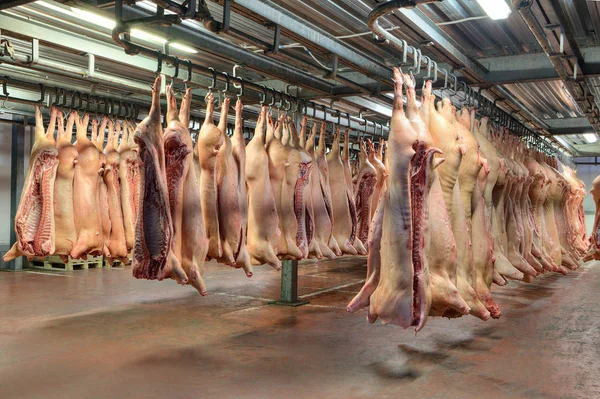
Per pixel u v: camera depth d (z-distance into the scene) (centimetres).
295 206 653
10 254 628
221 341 673
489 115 744
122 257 712
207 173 523
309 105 785
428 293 419
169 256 452
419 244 422
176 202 477
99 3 464
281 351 632
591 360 605
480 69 721
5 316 808
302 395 492
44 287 1077
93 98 716
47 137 641
